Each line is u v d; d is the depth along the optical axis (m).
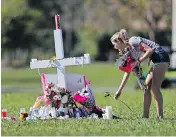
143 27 158.50
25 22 151.00
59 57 37.44
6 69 173.25
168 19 147.50
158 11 147.50
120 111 42.16
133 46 35.56
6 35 151.50
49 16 174.62
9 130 31.22
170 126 32.12
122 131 30.45
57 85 37.12
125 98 58.56
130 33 162.50
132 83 105.00
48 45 186.88
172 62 102.06
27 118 36.31
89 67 152.00
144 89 36.25
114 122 33.59
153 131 30.44
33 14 154.00
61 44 37.50
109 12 155.62
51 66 37.53
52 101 36.50
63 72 37.12
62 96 36.44
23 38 157.75
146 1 143.62
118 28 159.00
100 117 36.97
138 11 147.50
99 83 114.56
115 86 101.75
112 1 151.88
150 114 39.31
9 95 67.19
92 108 36.97
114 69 144.12
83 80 37.31
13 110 43.78
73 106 36.72
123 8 149.75
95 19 162.50
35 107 37.25
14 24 148.75
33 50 193.25
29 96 65.19
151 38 156.75
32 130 31.06
